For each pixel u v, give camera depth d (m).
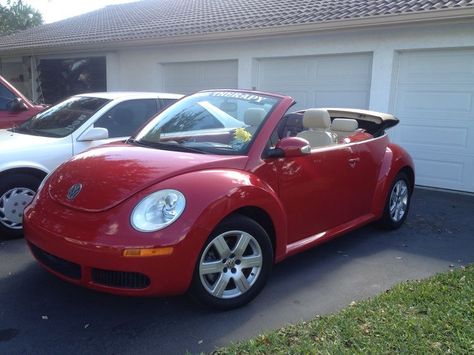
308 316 3.51
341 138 5.21
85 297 3.75
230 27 10.38
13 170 4.99
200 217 3.21
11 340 3.13
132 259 3.05
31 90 16.72
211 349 3.05
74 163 3.91
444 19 7.55
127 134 5.83
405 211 5.90
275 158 3.89
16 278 4.09
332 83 9.39
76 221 3.27
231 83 11.02
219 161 3.64
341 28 8.61
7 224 5.02
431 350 2.94
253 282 3.64
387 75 8.50
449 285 3.92
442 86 8.12
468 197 7.71
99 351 3.02
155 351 3.03
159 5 17.73
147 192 3.28
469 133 7.95
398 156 5.62
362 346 2.99
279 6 11.62
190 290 3.36
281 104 4.23
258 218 3.78
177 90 12.23
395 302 3.60
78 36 14.77
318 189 4.31
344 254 4.88
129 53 13.07
